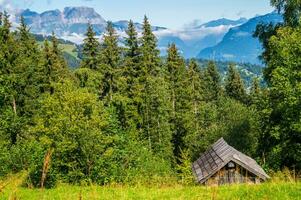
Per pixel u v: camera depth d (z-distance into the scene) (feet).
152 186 54.65
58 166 87.45
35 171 75.25
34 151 84.07
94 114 97.09
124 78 180.24
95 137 89.56
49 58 204.74
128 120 174.29
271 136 112.27
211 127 205.05
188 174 109.09
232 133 176.86
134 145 96.68
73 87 110.73
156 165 96.27
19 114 171.83
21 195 44.57
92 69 193.67
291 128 96.48
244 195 37.63
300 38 101.86
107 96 179.73
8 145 102.73
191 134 216.13
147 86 188.24
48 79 203.62
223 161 87.92
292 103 94.63
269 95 114.01
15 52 177.58
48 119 99.76
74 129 88.74
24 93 177.78
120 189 47.78
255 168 88.69
